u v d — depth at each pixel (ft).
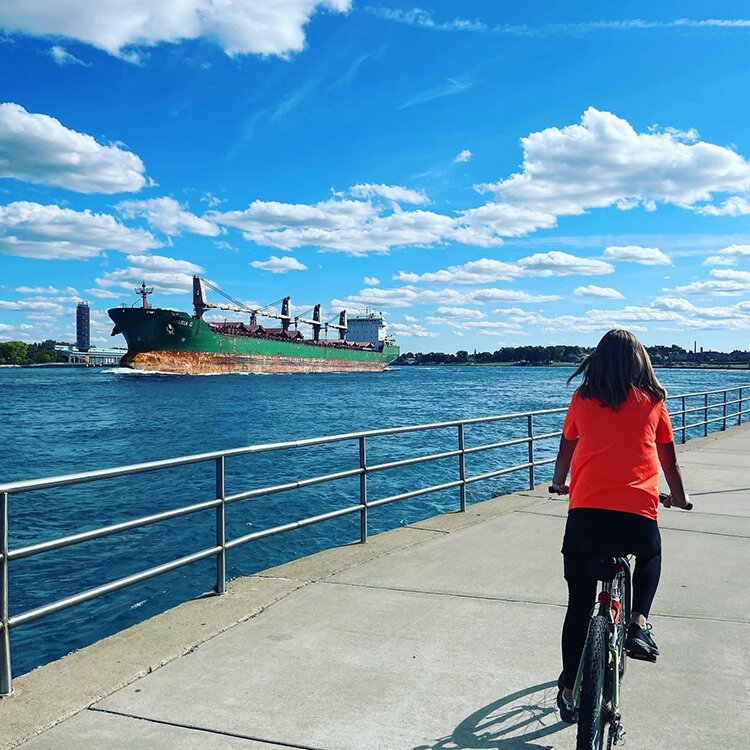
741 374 644.27
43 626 28.84
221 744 10.62
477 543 23.26
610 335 10.91
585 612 10.34
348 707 11.82
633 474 10.22
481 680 12.87
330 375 525.34
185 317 383.65
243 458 81.15
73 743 10.62
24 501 55.77
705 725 11.30
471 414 162.20
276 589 18.26
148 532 44.39
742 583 18.85
